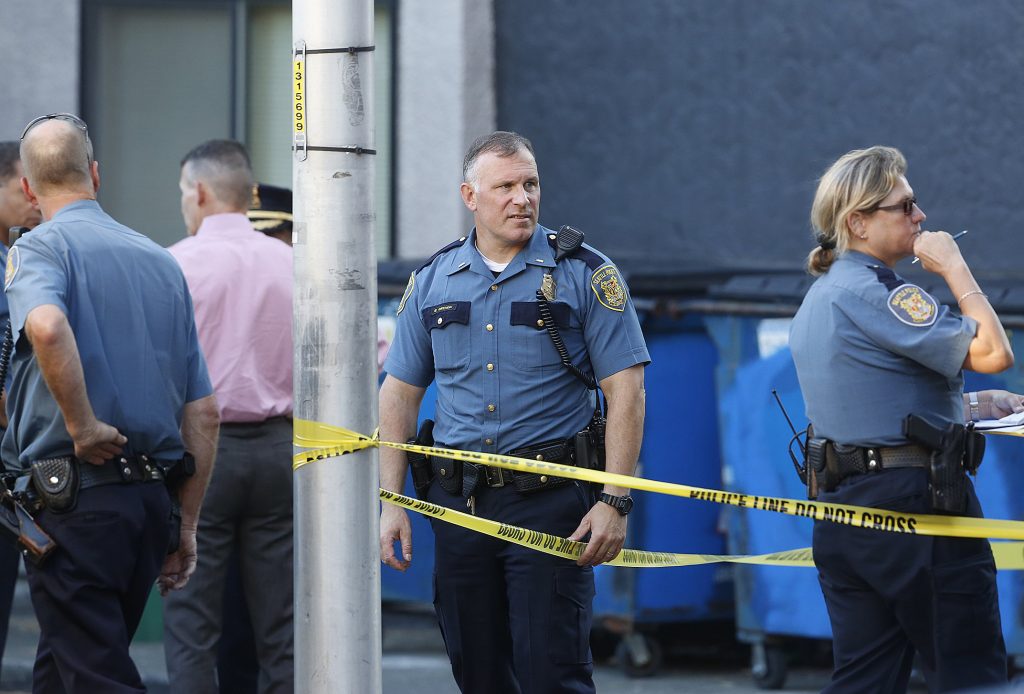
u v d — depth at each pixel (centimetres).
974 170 2528
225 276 1524
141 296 1225
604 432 1231
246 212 1574
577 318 1212
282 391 1536
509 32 2772
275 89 2780
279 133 2786
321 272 1101
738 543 1908
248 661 1616
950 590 1133
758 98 2658
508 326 1212
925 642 1152
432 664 2058
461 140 2669
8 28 2686
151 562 1224
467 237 1267
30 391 1179
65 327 1126
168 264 1262
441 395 1255
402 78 2689
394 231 2711
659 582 1977
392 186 2711
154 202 2789
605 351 1212
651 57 2712
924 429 1125
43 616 1184
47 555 1165
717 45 2677
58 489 1162
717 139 2681
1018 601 1775
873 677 1183
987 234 2523
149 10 2775
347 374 1102
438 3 2667
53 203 1226
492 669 1254
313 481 1103
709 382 1989
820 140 2623
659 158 2712
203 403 1292
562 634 1203
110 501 1180
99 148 2786
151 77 2784
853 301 1149
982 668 1147
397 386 1291
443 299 1242
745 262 2373
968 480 1155
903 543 1137
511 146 1219
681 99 2698
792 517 1881
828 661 2066
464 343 1226
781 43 2642
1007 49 2506
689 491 1159
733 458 1911
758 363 1895
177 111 2789
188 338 1276
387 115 2716
